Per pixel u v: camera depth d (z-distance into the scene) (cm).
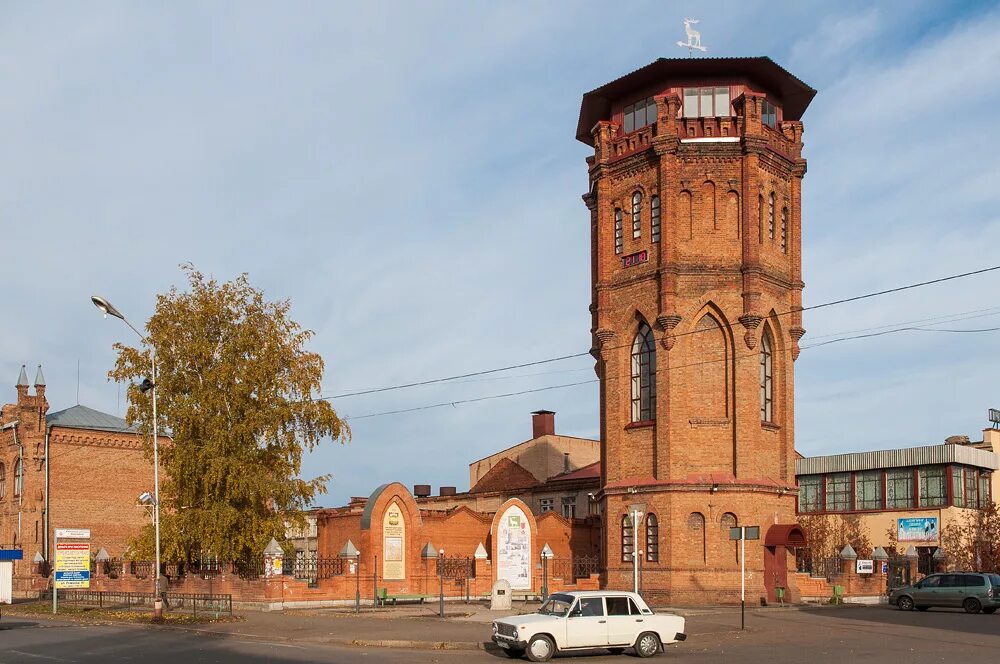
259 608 4450
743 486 4841
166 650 2755
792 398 5212
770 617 3959
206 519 5078
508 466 8075
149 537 5184
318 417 5519
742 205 5022
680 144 5038
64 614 4338
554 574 5612
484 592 5238
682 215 5050
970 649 2722
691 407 4947
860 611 4425
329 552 6078
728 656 2580
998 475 7025
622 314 5203
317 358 5625
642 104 5347
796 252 5294
